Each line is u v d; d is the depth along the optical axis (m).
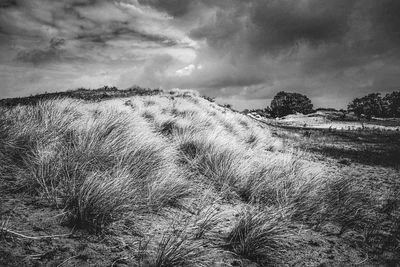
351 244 3.52
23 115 5.16
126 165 4.08
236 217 3.78
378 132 25.67
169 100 14.71
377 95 68.50
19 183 3.35
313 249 3.30
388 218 4.49
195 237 3.07
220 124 11.23
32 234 2.58
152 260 2.56
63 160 3.82
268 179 4.90
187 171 4.97
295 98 68.88
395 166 9.86
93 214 2.96
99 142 4.50
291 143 13.45
